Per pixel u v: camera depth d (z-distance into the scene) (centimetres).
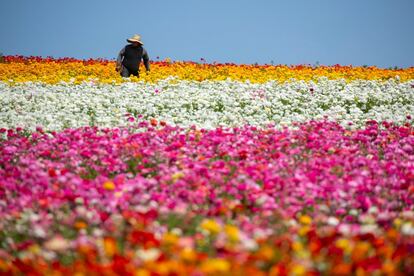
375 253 1295
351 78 5931
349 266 1162
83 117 3497
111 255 1298
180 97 4438
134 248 1378
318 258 1243
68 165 2252
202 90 4766
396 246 1366
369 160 2219
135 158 2348
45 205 1625
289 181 1902
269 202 1664
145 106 4019
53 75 5734
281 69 6438
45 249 1399
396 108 4078
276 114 3712
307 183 1842
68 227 1547
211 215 1627
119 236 1473
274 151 2480
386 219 1576
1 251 1395
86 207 1670
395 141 2741
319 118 3572
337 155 2367
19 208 1662
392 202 1762
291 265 1197
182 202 1681
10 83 5309
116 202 1641
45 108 3916
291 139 2677
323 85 5181
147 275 1108
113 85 5091
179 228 1570
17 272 1302
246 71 6262
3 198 1812
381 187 1894
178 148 2397
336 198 1741
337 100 4578
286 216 1586
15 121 3372
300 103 4309
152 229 1474
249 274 1122
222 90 4781
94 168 2238
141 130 3034
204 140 2572
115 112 3706
